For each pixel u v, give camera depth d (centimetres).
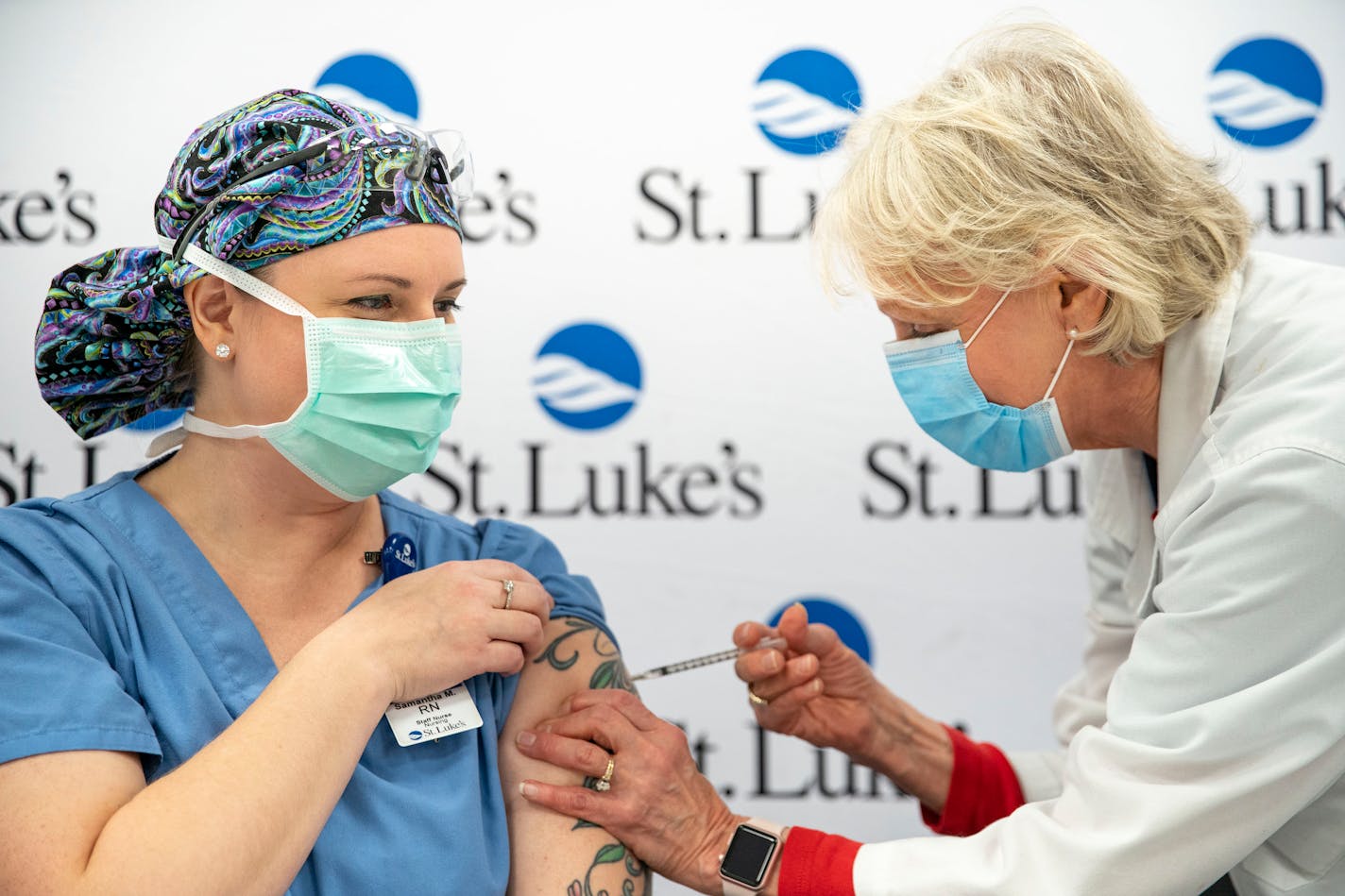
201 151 125
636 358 250
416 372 126
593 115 248
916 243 135
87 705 109
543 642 144
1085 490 185
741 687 252
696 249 249
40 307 242
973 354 142
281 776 107
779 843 149
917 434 250
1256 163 244
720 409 250
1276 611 124
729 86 248
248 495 130
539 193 248
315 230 123
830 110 247
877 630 251
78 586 120
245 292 124
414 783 127
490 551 150
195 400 137
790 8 246
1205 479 132
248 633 127
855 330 250
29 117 241
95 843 103
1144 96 245
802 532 251
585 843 139
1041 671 251
